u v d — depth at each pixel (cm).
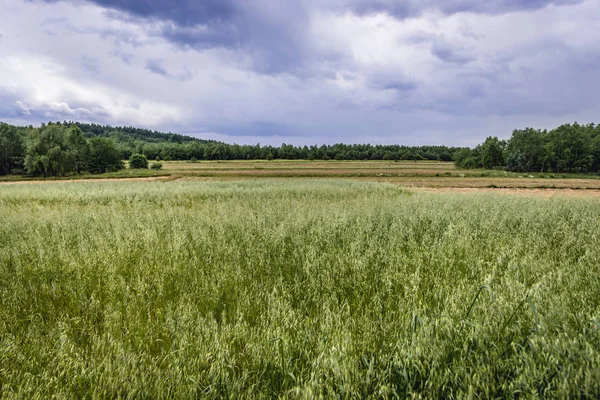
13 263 414
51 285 345
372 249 446
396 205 974
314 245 480
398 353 196
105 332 241
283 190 1903
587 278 314
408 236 543
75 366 192
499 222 644
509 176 6050
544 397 151
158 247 486
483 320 225
